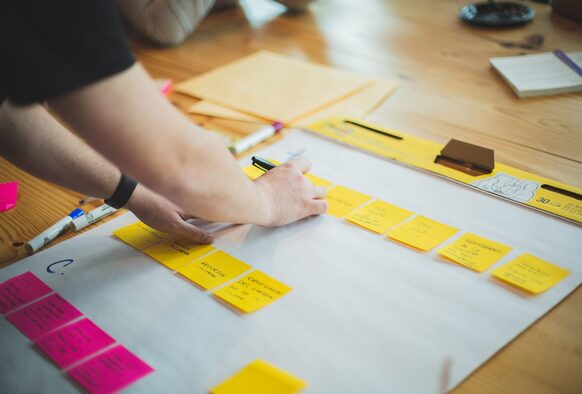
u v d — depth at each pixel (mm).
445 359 555
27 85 436
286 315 628
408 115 1049
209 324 630
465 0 1597
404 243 727
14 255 783
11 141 700
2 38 421
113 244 788
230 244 763
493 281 653
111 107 459
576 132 956
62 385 575
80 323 653
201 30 1565
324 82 1188
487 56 1260
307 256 722
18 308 686
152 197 762
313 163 930
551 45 1268
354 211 803
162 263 738
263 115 1082
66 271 741
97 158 739
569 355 557
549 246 701
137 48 1481
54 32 428
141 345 613
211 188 567
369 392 526
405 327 596
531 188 817
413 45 1349
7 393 573
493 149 925
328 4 1669
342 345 581
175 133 501
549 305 615
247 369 565
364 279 671
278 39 1452
